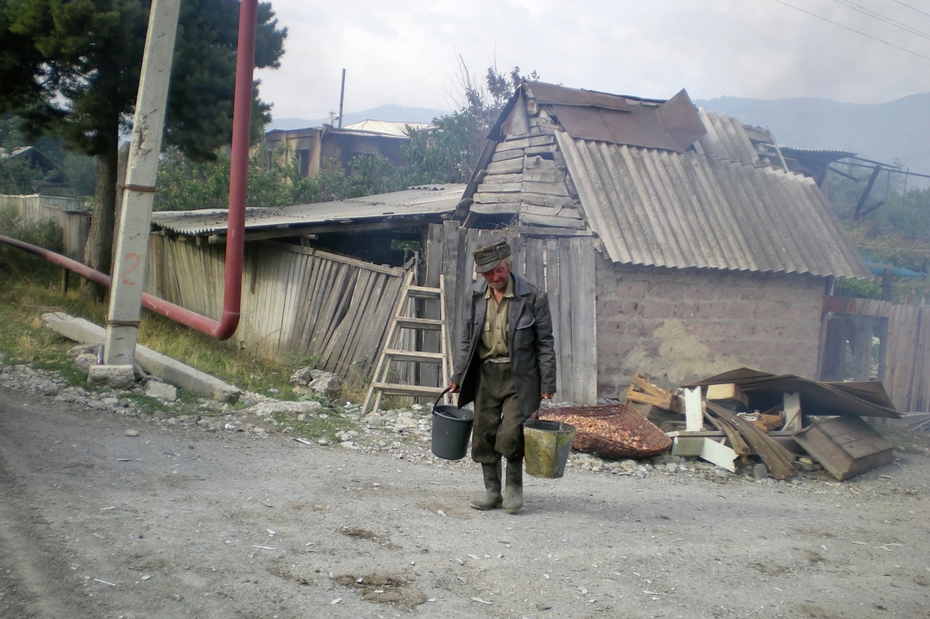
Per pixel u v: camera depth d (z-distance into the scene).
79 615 2.92
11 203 20.73
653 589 4.11
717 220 11.60
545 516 5.31
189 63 12.92
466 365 5.19
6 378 7.02
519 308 5.03
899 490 8.26
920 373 12.63
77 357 7.86
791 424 9.22
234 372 9.59
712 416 8.91
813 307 12.07
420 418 8.58
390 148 33.06
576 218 11.34
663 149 12.32
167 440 5.98
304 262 11.64
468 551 4.34
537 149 12.38
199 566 3.55
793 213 12.45
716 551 4.96
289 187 23.06
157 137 7.43
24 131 13.82
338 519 4.60
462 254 9.75
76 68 12.68
